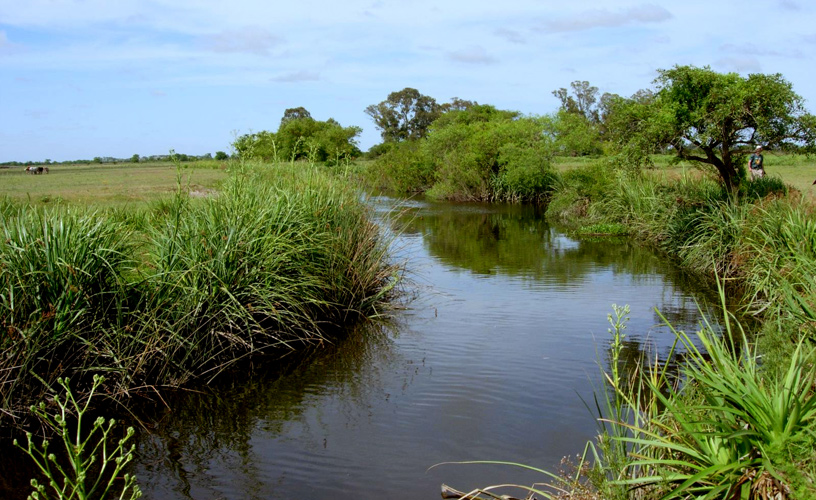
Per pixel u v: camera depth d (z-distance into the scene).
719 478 4.07
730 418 4.35
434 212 30.81
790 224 11.02
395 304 12.02
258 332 9.34
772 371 4.91
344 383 8.20
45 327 7.01
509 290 13.29
